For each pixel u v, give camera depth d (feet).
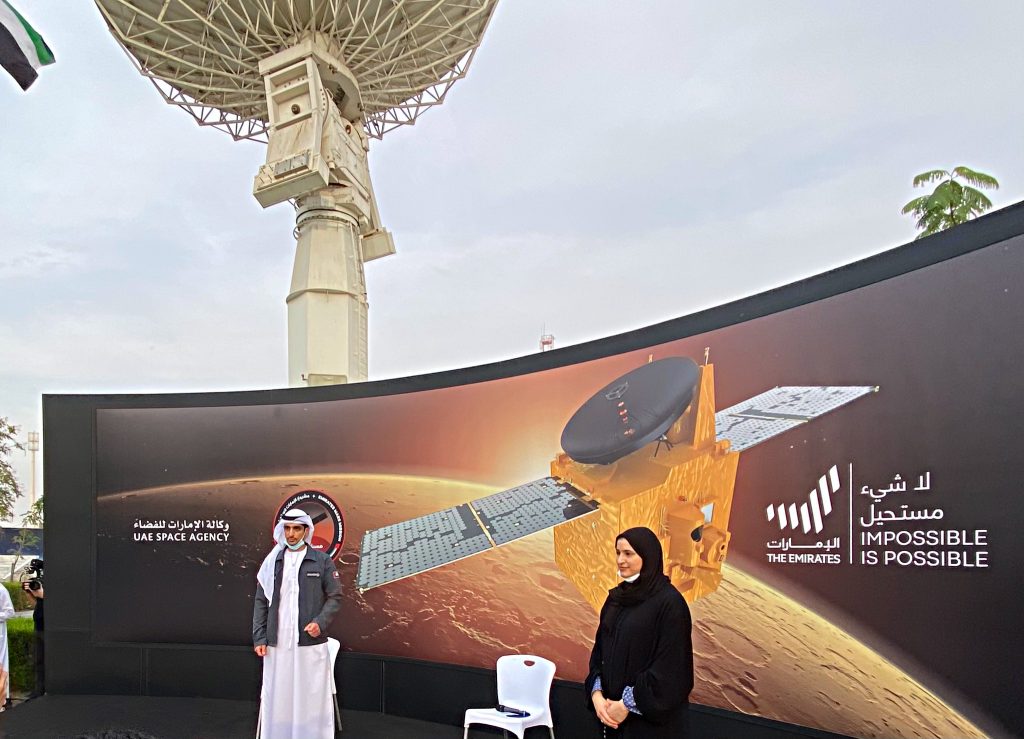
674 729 9.02
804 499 13.85
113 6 50.55
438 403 22.09
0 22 17.07
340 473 23.54
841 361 13.55
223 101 59.77
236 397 25.20
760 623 14.47
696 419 16.17
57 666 25.08
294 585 16.87
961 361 11.62
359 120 59.67
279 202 50.06
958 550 11.34
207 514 24.88
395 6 53.57
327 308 51.75
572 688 18.02
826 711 13.16
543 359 19.90
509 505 20.06
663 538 16.48
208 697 24.00
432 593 21.29
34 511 99.14
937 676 11.45
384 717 21.36
